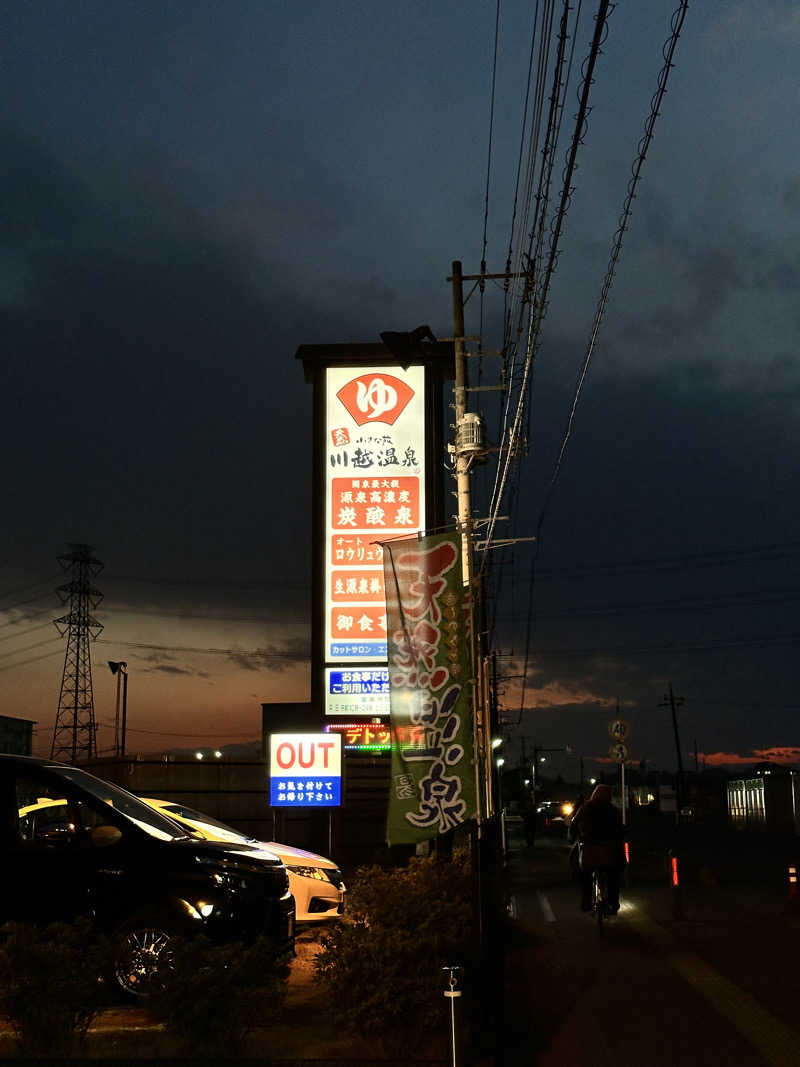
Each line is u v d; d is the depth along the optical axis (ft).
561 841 165.07
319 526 75.05
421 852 64.75
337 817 82.12
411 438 75.77
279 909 32.73
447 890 35.17
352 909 33.60
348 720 73.31
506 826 109.81
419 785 29.94
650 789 353.92
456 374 60.23
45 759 35.68
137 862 31.53
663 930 49.16
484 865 26.48
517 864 100.53
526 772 279.90
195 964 25.44
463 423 58.29
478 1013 24.59
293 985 34.35
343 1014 24.86
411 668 30.86
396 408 75.97
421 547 31.76
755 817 200.03
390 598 31.63
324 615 74.33
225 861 32.01
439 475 75.31
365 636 74.02
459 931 29.25
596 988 34.45
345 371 76.64
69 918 31.09
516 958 40.78
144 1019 28.71
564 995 33.24
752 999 32.63
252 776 85.92
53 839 32.32
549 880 79.56
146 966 29.96
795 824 178.60
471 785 29.68
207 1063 22.48
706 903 61.36
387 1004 24.30
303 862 45.44
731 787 225.76
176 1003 24.59
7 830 32.63
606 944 44.52
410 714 30.55
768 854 120.98
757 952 42.14
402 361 76.02
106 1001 29.53
